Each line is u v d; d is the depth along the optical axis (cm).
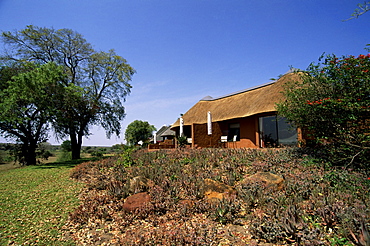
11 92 1667
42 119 1897
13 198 873
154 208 649
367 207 502
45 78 1717
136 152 1669
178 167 1008
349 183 662
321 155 924
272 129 1394
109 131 2569
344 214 459
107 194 832
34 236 575
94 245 518
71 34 2306
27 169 1628
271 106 1255
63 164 1836
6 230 608
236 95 1945
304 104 880
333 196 574
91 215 676
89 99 2106
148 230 559
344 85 788
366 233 378
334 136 827
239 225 539
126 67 2562
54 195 895
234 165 959
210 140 1825
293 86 1032
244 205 621
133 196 719
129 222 609
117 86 2614
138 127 4784
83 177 1151
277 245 435
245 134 1614
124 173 1073
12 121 1722
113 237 550
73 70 2442
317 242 395
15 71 1897
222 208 574
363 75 709
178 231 512
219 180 801
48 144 2506
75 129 2147
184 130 2286
